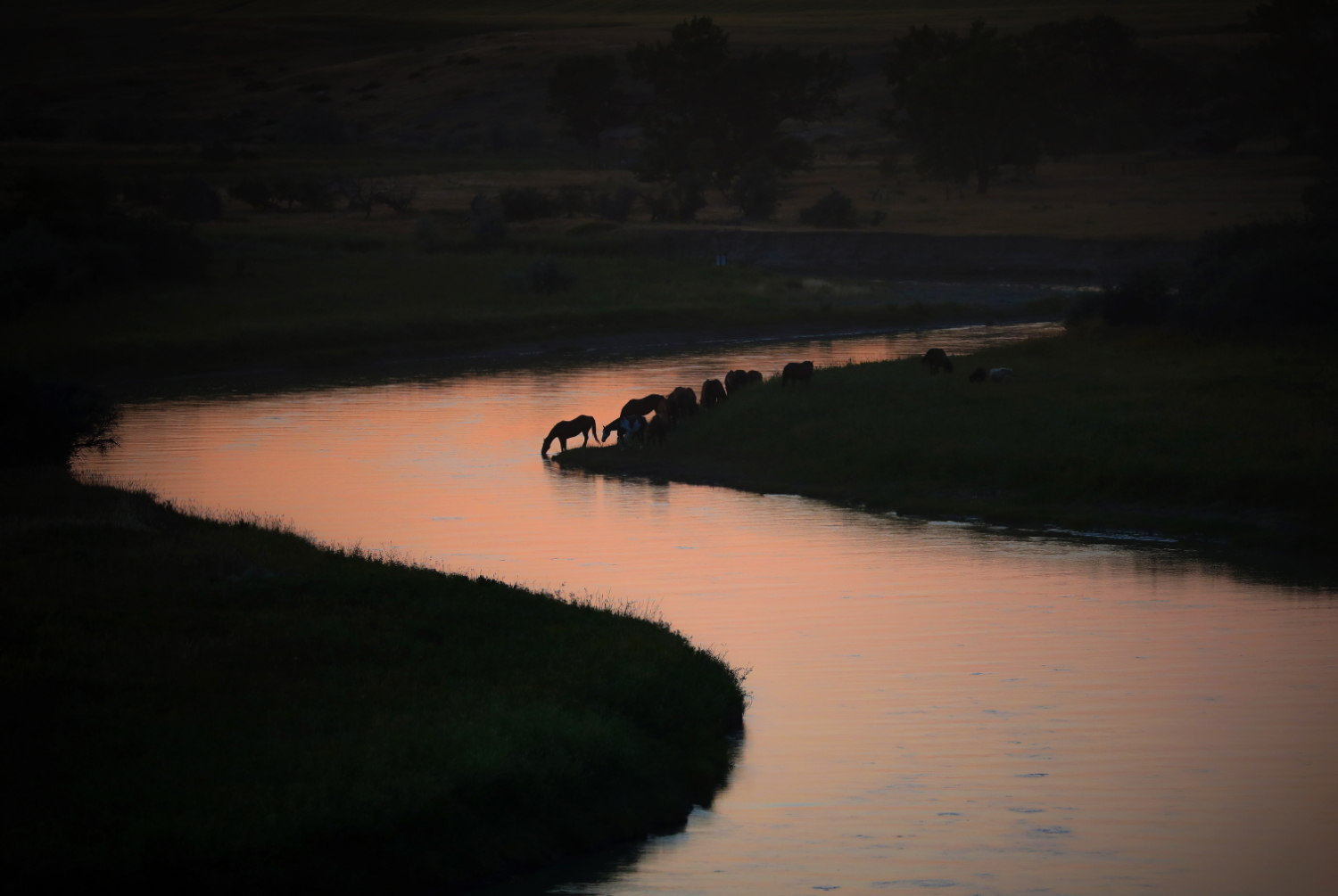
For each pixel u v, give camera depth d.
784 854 41.66
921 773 49.06
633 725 51.09
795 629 71.12
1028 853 40.91
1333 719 54.56
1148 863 39.84
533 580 83.00
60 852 35.00
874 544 94.19
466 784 41.88
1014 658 65.00
